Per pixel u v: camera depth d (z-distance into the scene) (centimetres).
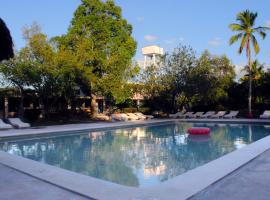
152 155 1148
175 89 3133
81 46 2522
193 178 607
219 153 1188
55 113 2897
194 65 3153
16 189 559
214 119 2733
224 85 3738
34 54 2188
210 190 538
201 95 3269
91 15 2772
